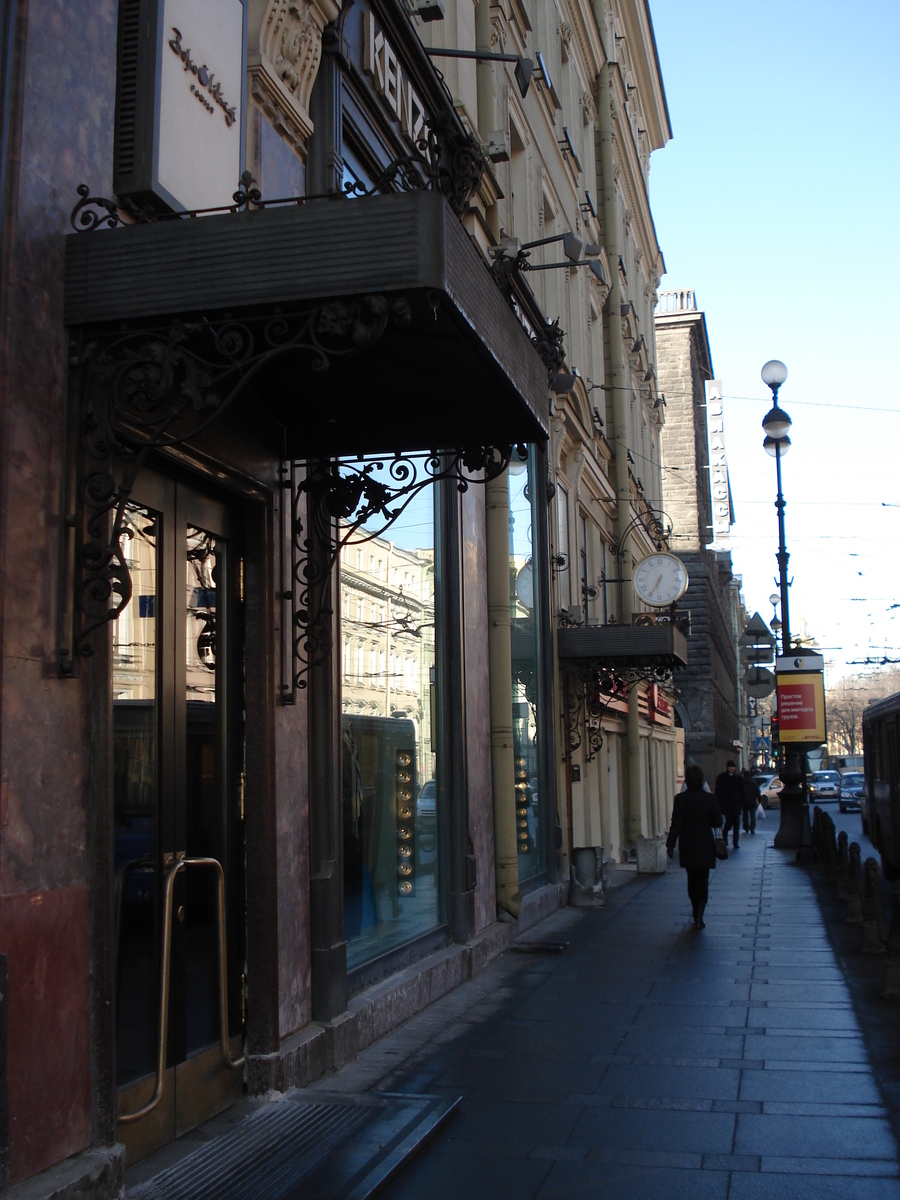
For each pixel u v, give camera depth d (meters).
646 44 31.77
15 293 4.24
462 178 5.34
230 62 6.04
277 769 6.38
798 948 11.52
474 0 14.02
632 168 30.44
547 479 16.34
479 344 5.14
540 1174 5.13
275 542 6.56
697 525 50.12
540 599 16.16
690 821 13.27
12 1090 3.99
